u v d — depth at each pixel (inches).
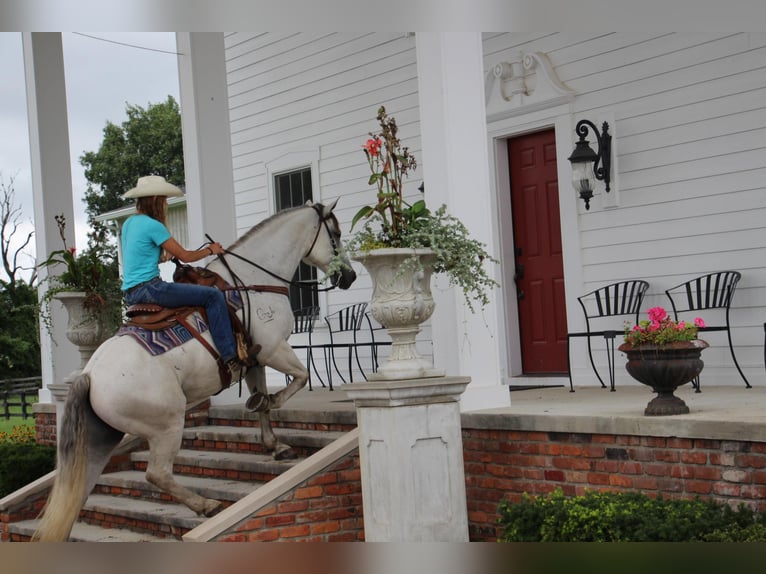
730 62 335.0
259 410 304.3
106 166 1728.6
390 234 244.4
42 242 466.9
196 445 366.3
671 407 238.2
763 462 211.3
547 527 214.5
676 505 212.1
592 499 221.1
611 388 341.1
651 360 237.3
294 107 517.7
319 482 273.0
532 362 407.8
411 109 452.4
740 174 333.4
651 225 359.3
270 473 302.5
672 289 352.5
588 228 380.2
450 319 286.8
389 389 233.8
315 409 335.9
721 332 339.3
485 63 416.2
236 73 555.5
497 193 409.4
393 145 250.7
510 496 268.8
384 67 465.1
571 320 385.7
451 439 243.3
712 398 283.6
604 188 372.2
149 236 264.8
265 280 291.7
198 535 254.2
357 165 481.4
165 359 257.1
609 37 370.3
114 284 402.0
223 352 265.0
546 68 388.5
